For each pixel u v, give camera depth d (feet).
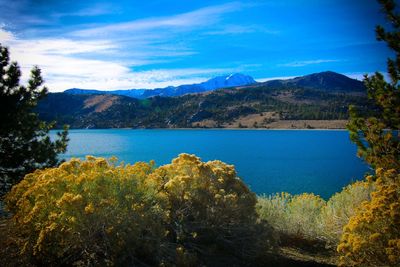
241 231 22.35
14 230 18.98
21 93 38.37
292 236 28.30
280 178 194.08
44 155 38.58
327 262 23.43
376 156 25.02
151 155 310.86
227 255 21.89
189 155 25.39
